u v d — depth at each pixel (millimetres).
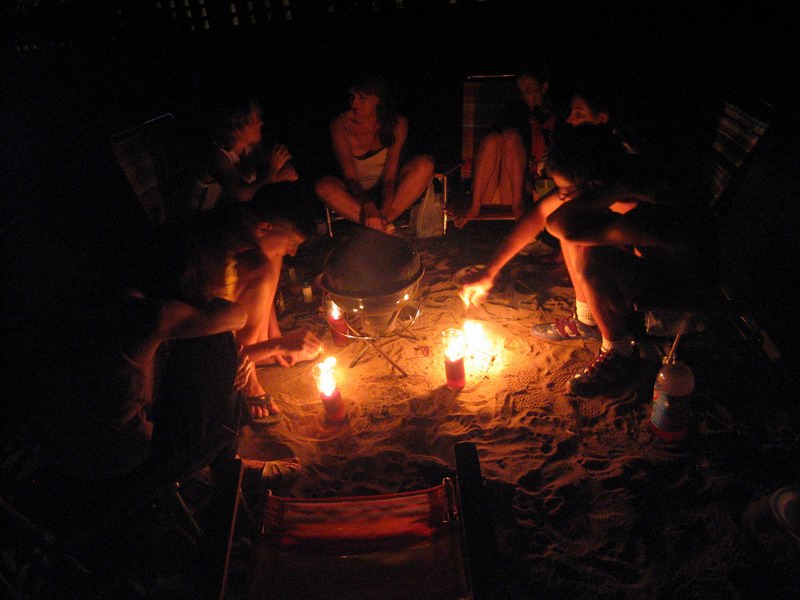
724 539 2490
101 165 3967
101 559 2150
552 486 2844
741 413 3119
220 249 3010
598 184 3047
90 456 2184
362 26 6320
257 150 4316
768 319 3232
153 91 6750
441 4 6168
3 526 1802
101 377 2074
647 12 5887
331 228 5211
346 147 4719
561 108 3758
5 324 3553
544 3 6086
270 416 3383
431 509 2287
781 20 5203
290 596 2002
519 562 2492
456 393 3529
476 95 5281
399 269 2963
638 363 3551
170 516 2279
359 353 3895
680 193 3051
